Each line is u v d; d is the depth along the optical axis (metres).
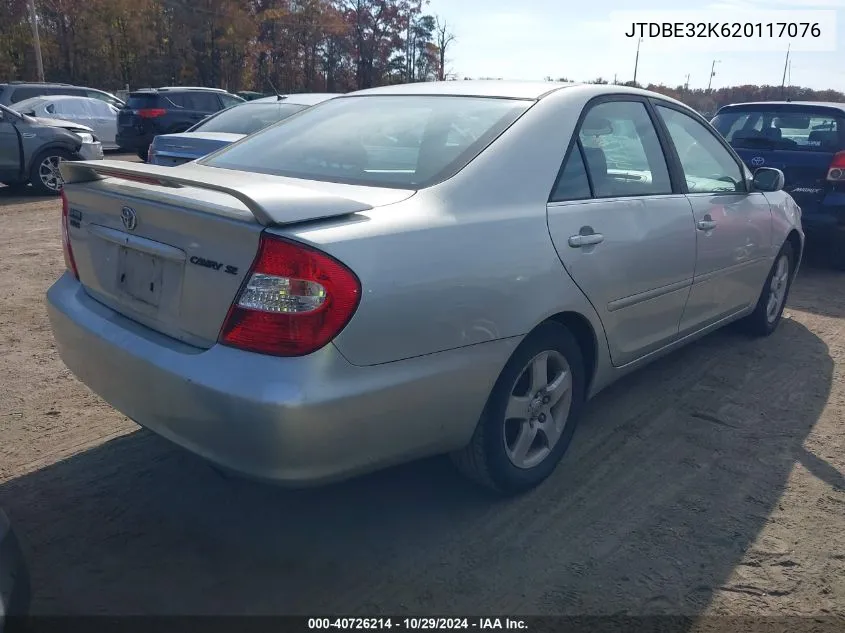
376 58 52.25
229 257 2.31
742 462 3.52
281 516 2.99
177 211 2.42
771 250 4.88
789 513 3.09
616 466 3.44
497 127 3.03
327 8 49.62
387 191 2.71
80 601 2.47
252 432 2.21
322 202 2.38
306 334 2.21
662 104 3.96
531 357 2.94
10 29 38.03
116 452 3.46
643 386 4.40
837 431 3.87
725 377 4.57
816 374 4.67
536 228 2.87
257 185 2.44
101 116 17.44
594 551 2.80
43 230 8.73
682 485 3.29
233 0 42.66
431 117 3.23
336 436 2.27
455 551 2.78
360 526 2.93
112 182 2.89
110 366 2.65
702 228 3.93
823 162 7.07
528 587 2.59
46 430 3.66
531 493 3.19
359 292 2.26
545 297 2.87
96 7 39.19
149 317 2.60
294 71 49.84
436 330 2.48
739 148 7.61
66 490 3.12
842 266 7.53
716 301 4.32
